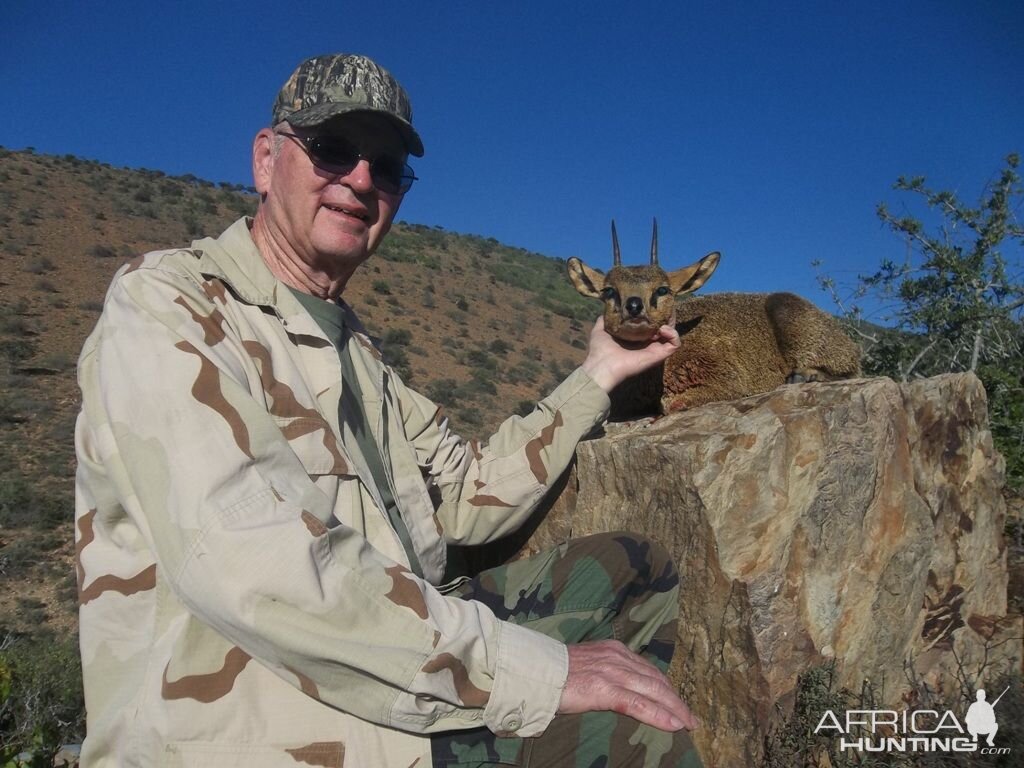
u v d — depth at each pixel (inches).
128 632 28.5
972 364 82.1
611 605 35.9
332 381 34.4
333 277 40.6
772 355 70.7
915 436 54.5
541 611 35.7
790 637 46.1
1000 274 87.8
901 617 51.8
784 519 47.2
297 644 25.0
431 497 43.8
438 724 27.2
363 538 27.9
